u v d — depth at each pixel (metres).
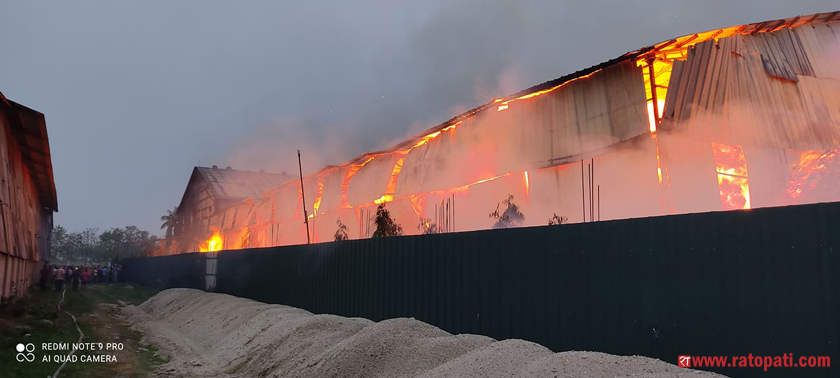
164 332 16.48
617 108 13.27
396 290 11.16
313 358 9.02
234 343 12.40
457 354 7.61
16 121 18.31
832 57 13.84
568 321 7.29
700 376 5.14
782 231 5.21
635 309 6.46
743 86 12.41
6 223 16.31
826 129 12.80
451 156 19.03
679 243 6.09
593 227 7.11
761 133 12.14
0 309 14.88
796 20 13.34
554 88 15.31
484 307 8.77
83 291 30.64
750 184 11.68
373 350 8.16
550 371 5.80
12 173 19.23
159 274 36.72
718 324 5.62
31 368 9.40
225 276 22.77
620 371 5.55
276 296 17.41
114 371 10.17
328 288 14.05
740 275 5.49
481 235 8.98
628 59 13.14
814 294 4.92
